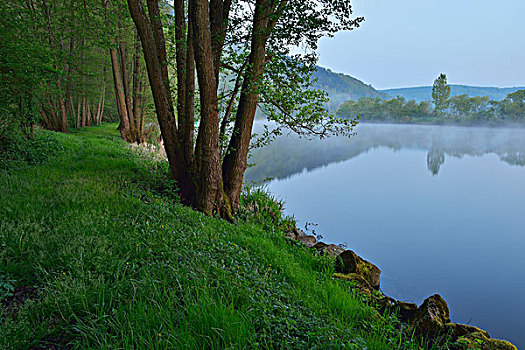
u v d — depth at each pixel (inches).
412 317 203.3
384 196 816.9
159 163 509.0
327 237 469.7
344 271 282.2
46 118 866.8
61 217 209.8
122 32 613.0
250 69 328.5
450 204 785.6
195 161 343.9
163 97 345.1
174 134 356.8
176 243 197.6
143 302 134.9
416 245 478.6
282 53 330.0
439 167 1472.7
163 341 113.7
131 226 213.8
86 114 1363.2
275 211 442.6
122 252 179.0
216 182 336.5
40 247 167.9
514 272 400.2
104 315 121.0
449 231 571.8
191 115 352.2
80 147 583.8
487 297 330.0
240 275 178.9
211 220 282.2
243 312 138.3
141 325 121.5
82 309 130.6
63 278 145.1
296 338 128.6
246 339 120.4
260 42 322.0
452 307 306.8
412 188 954.1
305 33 320.5
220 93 388.8
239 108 355.3
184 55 361.1
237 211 368.5
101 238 185.6
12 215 204.7
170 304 133.9
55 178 312.7
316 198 736.3
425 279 361.1
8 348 105.2
